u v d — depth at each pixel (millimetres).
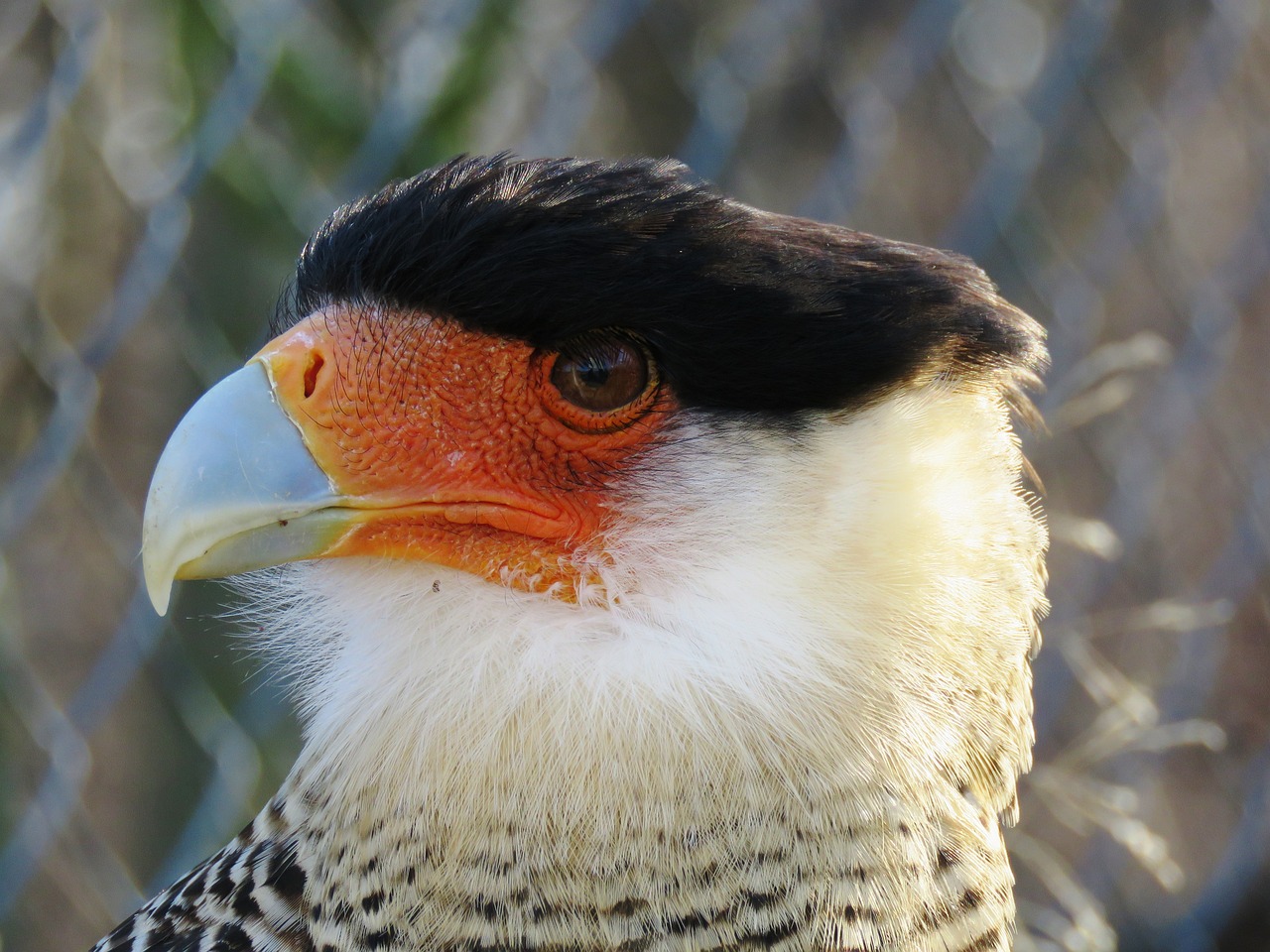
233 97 1895
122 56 1940
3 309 1938
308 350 1772
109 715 1932
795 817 1756
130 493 1942
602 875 1755
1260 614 2436
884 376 1767
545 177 1777
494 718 1762
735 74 2238
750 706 1758
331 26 1916
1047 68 2291
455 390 1772
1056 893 1917
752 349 1765
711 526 1767
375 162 1906
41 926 1930
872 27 2430
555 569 1772
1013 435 1789
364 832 1762
